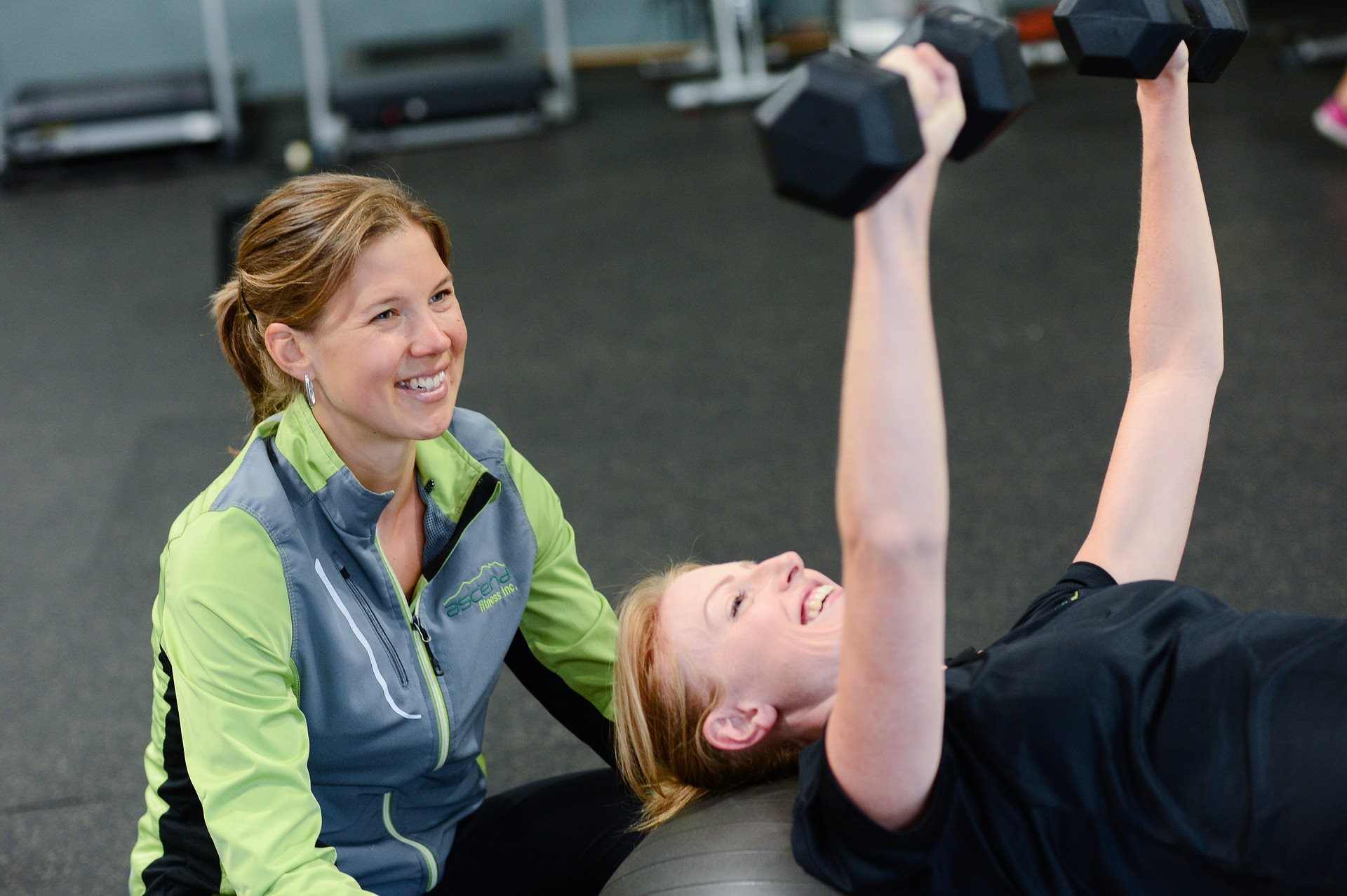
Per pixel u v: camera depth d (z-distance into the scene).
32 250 4.93
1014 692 1.10
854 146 0.77
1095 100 5.77
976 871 1.09
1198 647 1.12
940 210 4.64
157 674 1.32
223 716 1.21
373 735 1.30
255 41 6.74
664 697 1.32
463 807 1.48
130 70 6.64
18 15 6.48
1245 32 1.19
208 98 5.76
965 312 3.76
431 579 1.34
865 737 0.99
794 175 0.79
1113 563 1.29
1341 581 2.32
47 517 3.04
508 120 5.94
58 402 3.66
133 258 4.77
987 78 0.83
